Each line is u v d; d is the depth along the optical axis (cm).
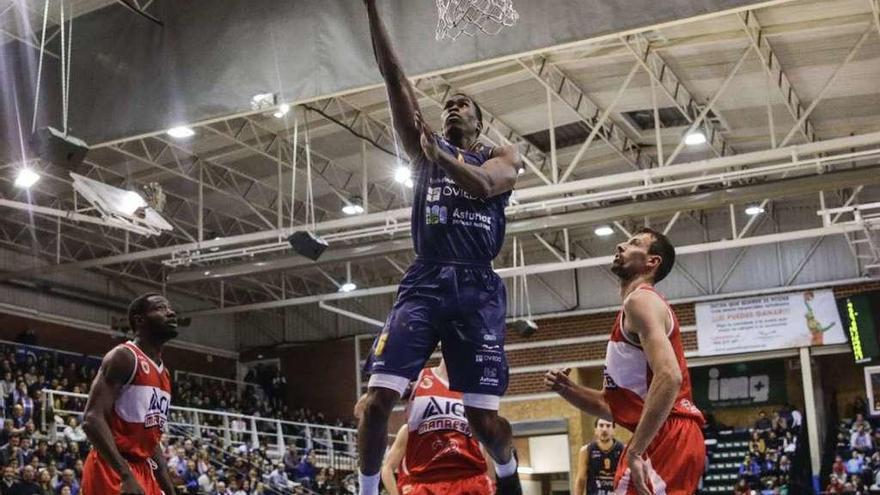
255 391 3675
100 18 1648
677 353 470
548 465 3412
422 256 468
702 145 2591
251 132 2389
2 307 2969
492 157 474
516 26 1339
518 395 3362
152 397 651
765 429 3142
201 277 2605
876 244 2953
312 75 1468
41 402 2252
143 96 1580
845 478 2738
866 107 2298
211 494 2188
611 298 3331
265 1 1526
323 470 2823
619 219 2245
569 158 2661
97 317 3266
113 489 638
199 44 1559
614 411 488
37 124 1639
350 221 2339
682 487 455
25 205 1995
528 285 3450
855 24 1833
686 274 3231
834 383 3303
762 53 1938
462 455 637
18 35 1753
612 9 1302
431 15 1388
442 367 656
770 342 3064
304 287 3750
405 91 477
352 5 1459
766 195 2098
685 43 1944
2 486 1772
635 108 2339
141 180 2659
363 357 3662
